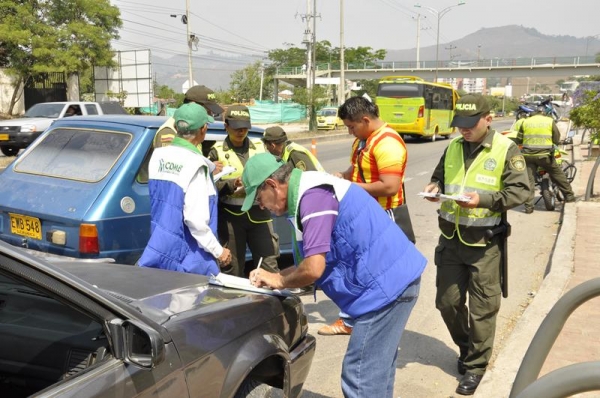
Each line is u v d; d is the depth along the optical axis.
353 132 4.30
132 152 4.69
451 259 4.04
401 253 3.01
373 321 3.00
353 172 4.48
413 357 4.62
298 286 2.89
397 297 2.99
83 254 4.38
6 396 2.54
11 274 2.11
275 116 45.16
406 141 31.44
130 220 4.59
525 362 2.43
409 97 28.20
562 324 2.40
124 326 2.01
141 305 2.44
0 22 29.47
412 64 74.75
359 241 2.92
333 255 2.97
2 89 31.70
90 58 31.45
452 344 4.90
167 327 2.30
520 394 1.79
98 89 34.47
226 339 2.54
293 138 25.53
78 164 4.80
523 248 8.13
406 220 4.41
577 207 10.20
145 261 3.48
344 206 2.90
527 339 4.61
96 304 2.09
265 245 4.85
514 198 3.73
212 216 3.71
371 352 3.04
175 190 3.49
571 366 1.75
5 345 2.55
